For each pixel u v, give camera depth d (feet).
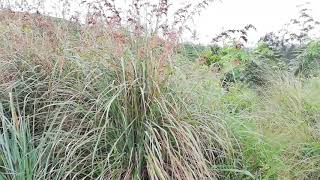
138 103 10.20
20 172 9.12
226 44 20.06
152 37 10.73
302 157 11.64
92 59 11.32
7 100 11.51
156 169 9.15
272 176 10.81
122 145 10.11
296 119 13.41
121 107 10.09
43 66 12.40
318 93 15.01
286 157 11.58
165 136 9.86
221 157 10.80
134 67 10.14
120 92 10.05
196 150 9.90
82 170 9.72
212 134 10.81
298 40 25.84
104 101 10.20
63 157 9.80
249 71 20.34
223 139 10.85
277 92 16.10
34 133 10.73
